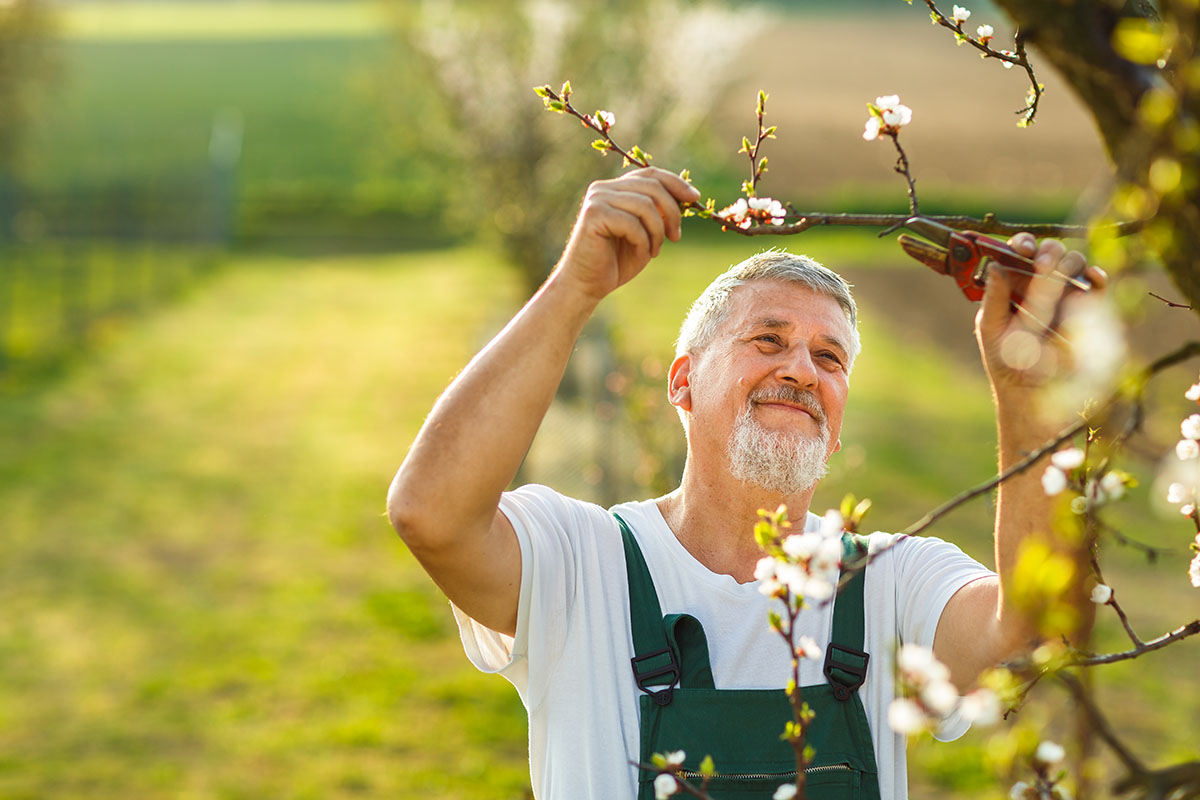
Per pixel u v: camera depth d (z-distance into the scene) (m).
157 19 77.75
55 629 8.44
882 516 10.80
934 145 37.19
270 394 15.61
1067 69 1.02
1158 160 0.87
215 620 8.59
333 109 44.44
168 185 27.44
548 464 9.12
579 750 2.00
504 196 15.30
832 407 2.18
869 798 1.96
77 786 6.33
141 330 19.11
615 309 19.02
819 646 2.02
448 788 6.31
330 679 7.61
